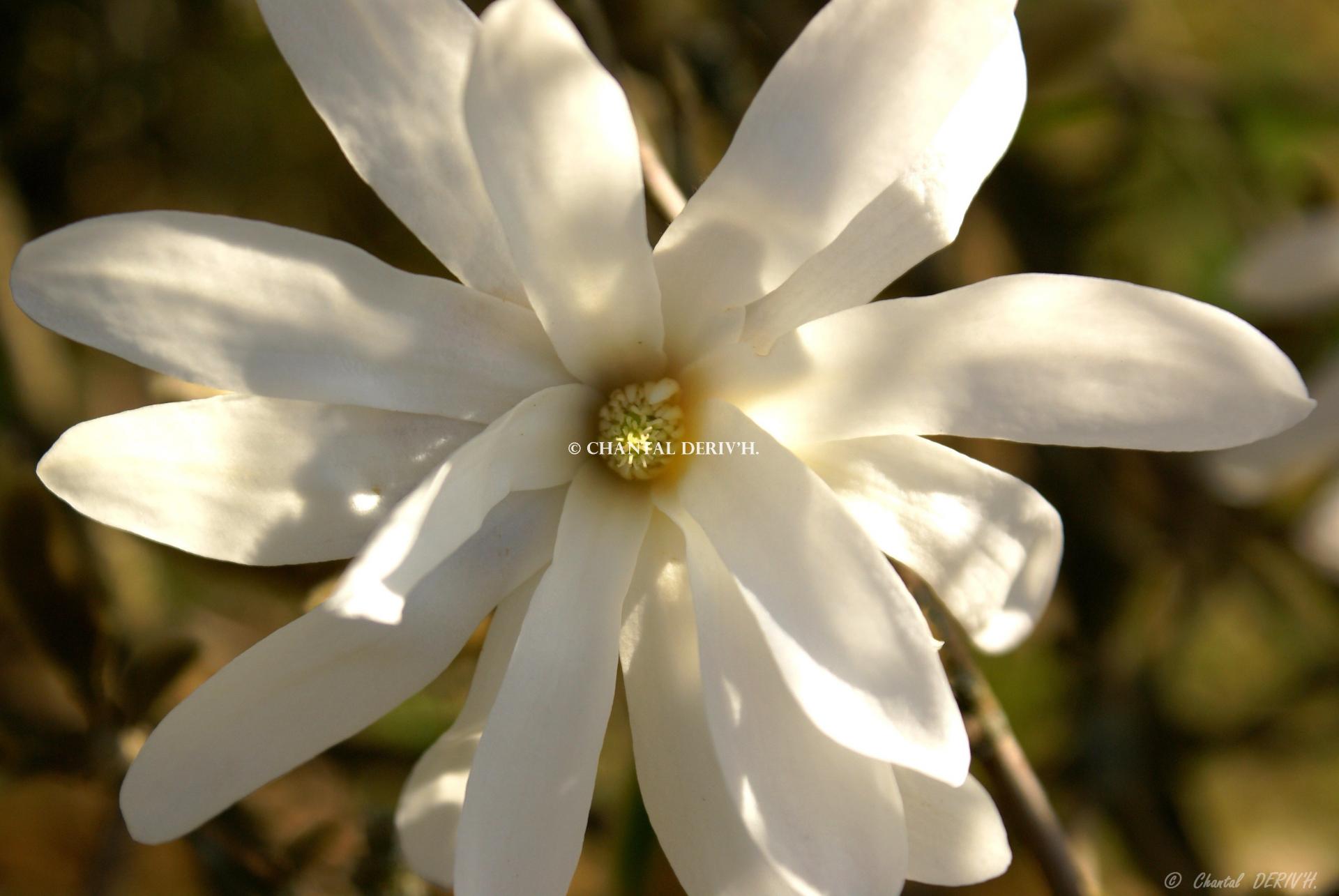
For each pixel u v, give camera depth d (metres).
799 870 0.19
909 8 0.18
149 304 0.19
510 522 0.20
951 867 0.20
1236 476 0.27
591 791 0.19
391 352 0.19
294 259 0.19
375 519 0.20
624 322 0.20
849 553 0.19
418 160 0.19
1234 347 0.18
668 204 0.22
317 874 0.24
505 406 0.20
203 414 0.19
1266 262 0.28
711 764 0.20
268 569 0.24
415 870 0.21
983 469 0.20
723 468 0.20
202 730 0.19
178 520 0.19
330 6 0.19
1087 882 0.22
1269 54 0.36
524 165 0.18
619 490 0.20
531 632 0.19
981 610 0.20
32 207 0.32
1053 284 0.19
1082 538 0.30
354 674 0.19
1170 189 0.34
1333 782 0.41
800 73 0.18
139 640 0.24
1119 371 0.19
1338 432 0.26
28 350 0.28
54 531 0.23
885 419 0.19
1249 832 0.41
